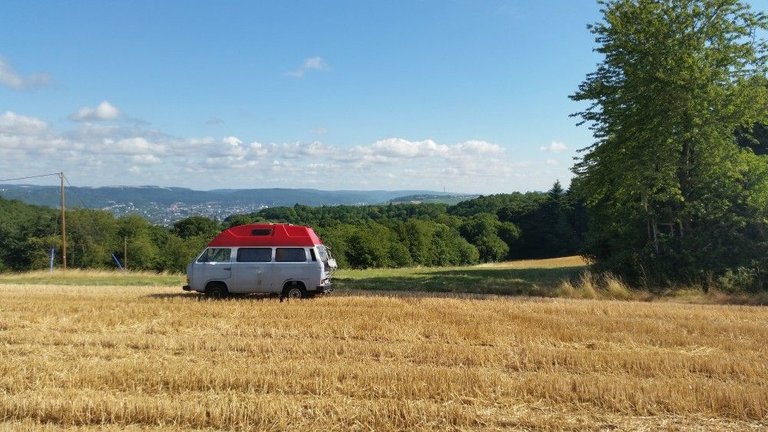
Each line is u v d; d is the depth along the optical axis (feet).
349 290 71.46
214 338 35.22
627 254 78.18
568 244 286.66
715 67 77.15
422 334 37.68
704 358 30.45
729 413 22.30
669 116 75.97
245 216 299.17
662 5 78.84
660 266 73.56
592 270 84.94
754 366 29.09
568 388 24.26
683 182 79.46
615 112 85.10
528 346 33.86
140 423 20.80
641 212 80.94
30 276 103.50
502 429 20.62
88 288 71.05
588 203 94.07
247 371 26.32
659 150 76.28
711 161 76.23
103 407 21.27
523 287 74.28
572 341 36.65
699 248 73.15
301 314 44.93
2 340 34.78
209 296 59.57
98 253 199.82
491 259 299.79
